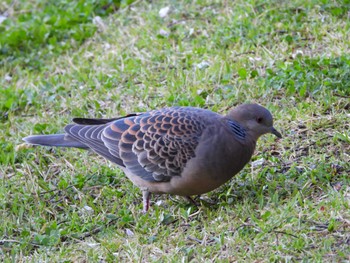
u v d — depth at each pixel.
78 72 14.27
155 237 9.59
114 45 15.14
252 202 10.01
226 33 14.24
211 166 9.56
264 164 10.88
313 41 13.58
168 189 9.99
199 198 10.39
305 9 14.42
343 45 13.09
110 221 10.20
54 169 11.78
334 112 11.58
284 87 12.39
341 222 9.06
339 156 10.63
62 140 10.65
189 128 9.77
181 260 8.91
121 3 16.39
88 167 11.61
